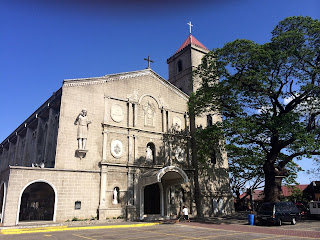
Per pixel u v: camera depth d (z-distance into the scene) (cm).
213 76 2961
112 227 2280
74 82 2798
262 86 2664
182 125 3553
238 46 2705
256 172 4384
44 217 2453
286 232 1878
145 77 3356
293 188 4812
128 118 3073
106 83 3016
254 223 2430
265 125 2672
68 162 2567
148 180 2758
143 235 1778
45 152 2895
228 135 2911
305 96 2750
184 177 2788
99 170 2716
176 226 2350
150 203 3141
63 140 2591
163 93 3478
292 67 2644
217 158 3644
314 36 2556
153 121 3278
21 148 3919
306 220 2827
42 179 2386
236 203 4834
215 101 2981
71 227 2184
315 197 4681
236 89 2781
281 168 2869
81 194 2553
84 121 2714
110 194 2727
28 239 1603
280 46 2647
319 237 1619
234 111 2895
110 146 2866
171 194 3141
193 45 4025
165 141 3306
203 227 2262
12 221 2169
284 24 2744
